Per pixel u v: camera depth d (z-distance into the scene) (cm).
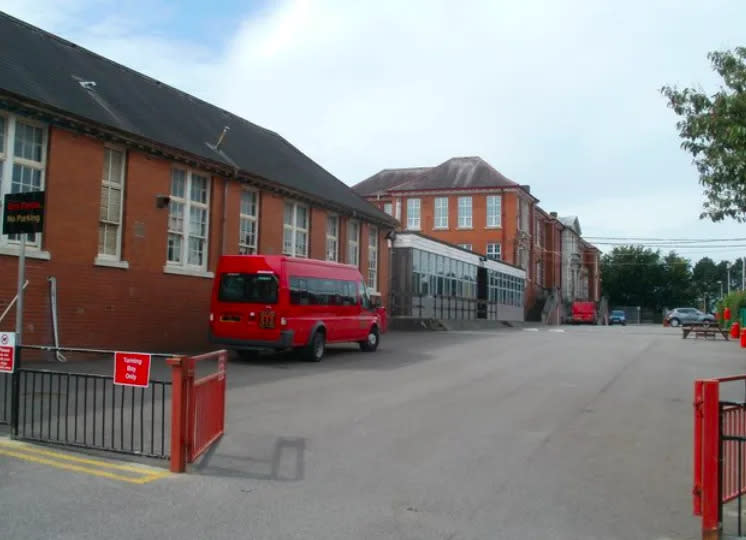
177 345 1830
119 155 1681
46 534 508
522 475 705
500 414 1038
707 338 3048
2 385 1148
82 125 1523
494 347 2288
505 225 5441
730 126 1264
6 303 1383
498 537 529
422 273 3584
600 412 1074
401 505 601
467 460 759
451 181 5625
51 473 671
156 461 727
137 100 1953
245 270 1617
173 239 1855
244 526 538
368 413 1021
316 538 516
